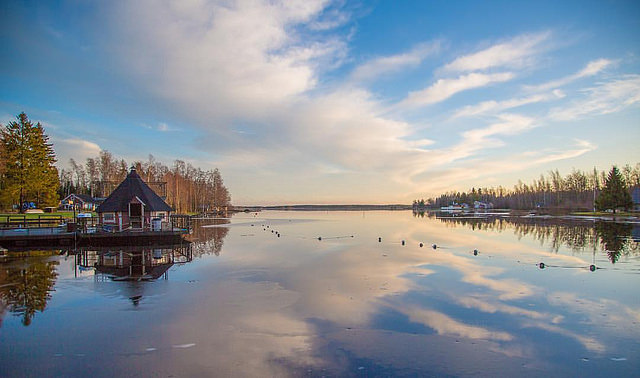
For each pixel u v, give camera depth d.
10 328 11.02
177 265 21.61
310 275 18.61
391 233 45.03
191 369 8.48
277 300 14.01
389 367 8.61
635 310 12.88
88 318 11.91
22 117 56.94
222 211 138.25
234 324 11.40
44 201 62.59
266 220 83.44
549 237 38.25
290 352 9.39
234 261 23.03
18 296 14.51
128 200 34.72
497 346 9.80
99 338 10.28
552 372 8.43
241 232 46.72
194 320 11.75
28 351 9.41
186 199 100.31
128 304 13.46
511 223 63.81
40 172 58.34
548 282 17.06
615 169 80.12
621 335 10.60
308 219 90.62
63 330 10.87
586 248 29.16
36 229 33.19
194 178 122.75
